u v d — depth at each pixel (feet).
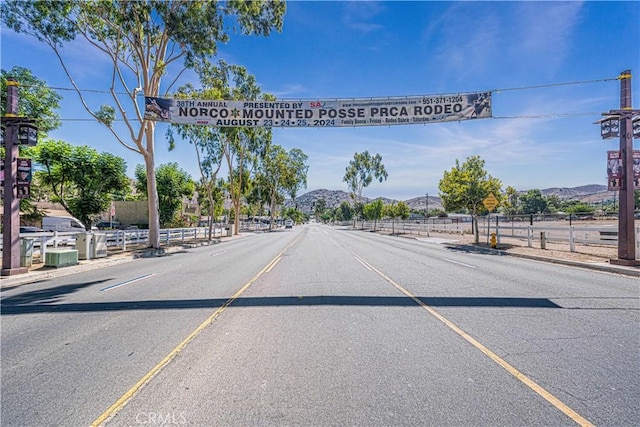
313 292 30.01
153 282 36.37
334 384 13.56
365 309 24.39
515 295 28.48
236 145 134.82
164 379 14.14
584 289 30.81
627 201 41.98
